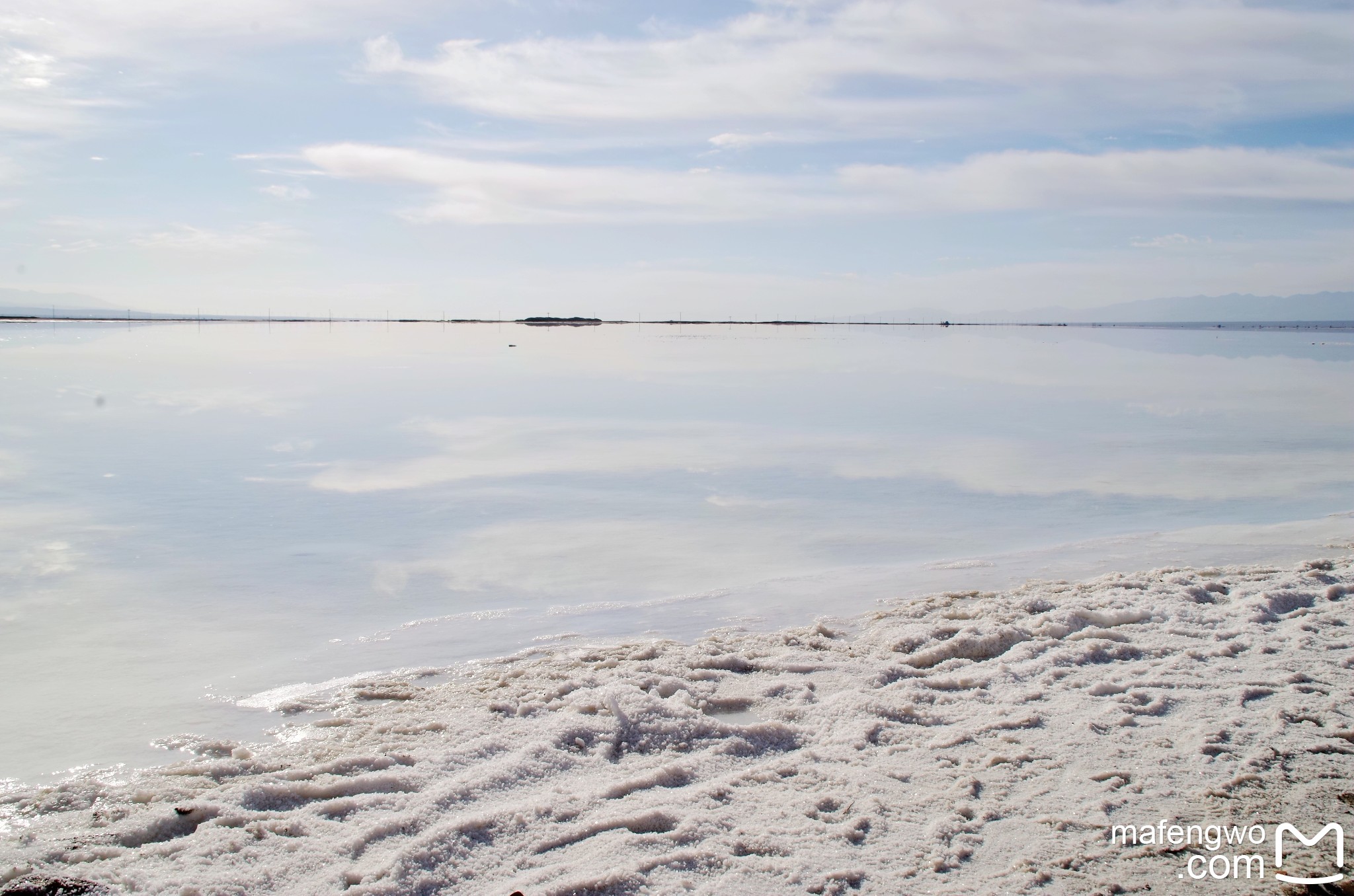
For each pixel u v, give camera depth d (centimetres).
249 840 353
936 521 990
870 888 321
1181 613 639
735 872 330
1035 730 457
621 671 541
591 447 1489
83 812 378
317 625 647
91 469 1231
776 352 4941
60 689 528
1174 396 2341
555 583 757
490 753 434
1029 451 1456
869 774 412
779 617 667
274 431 1619
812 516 1012
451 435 1605
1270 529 923
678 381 2858
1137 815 368
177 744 454
